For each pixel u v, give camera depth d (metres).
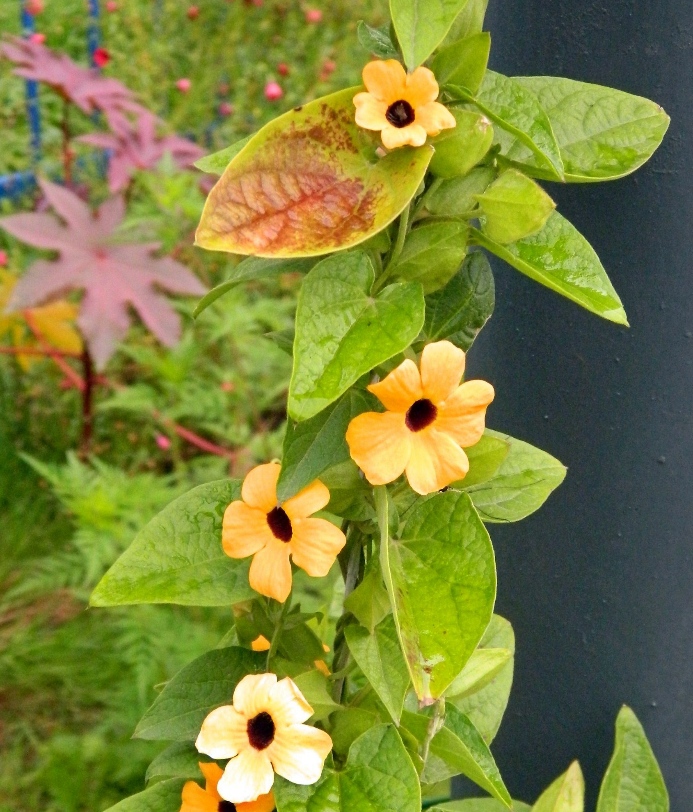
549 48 0.39
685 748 0.44
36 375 1.01
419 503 0.33
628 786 0.42
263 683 0.33
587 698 0.44
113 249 0.81
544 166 0.34
